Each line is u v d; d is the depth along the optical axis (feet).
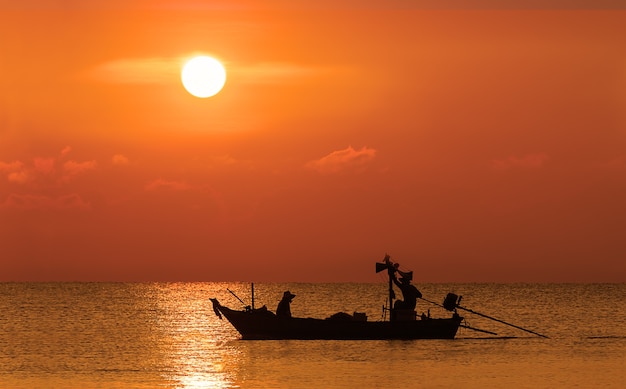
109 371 381.60
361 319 468.75
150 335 577.02
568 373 372.17
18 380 356.18
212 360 416.05
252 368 382.83
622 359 420.36
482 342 488.44
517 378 357.41
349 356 416.46
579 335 566.36
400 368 381.81
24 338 557.33
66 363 413.59
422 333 471.62
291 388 334.24
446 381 350.02
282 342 470.80
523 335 562.66
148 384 344.28
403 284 470.80
